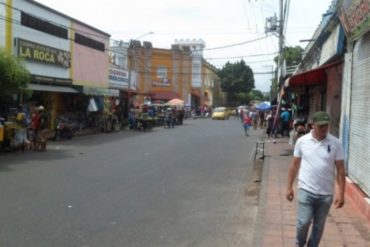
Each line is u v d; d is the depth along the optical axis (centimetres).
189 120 6300
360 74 1048
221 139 2911
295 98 3478
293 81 1791
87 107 3378
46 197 1043
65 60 3017
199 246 723
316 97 2239
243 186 1273
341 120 1242
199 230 814
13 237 739
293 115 3212
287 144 2522
